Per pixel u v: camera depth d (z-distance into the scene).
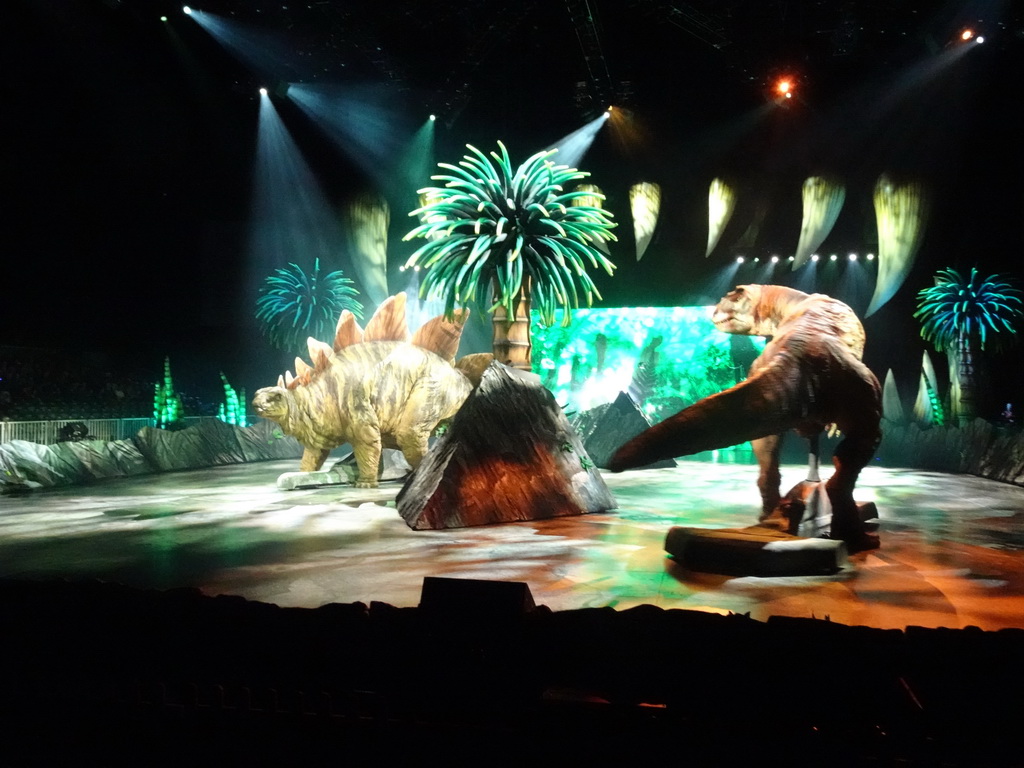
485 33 19.64
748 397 7.41
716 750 2.92
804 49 19.67
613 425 17.62
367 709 3.19
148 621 3.73
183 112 22.86
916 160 23.48
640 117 24.09
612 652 3.32
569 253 11.30
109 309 24.72
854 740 2.90
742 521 10.00
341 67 21.31
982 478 15.94
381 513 10.43
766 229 27.56
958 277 24.91
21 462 13.46
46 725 3.41
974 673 3.07
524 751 3.03
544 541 8.37
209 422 19.39
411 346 13.27
